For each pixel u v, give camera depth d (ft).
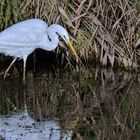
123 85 39.65
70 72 42.96
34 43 41.19
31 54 44.91
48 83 40.04
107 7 43.37
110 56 43.45
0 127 30.50
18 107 34.47
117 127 30.42
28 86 39.24
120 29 43.37
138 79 41.34
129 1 43.32
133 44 44.11
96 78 41.42
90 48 43.70
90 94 37.42
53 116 32.55
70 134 29.25
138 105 34.78
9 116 32.58
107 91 38.11
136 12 43.29
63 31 40.40
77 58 40.37
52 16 42.42
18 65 44.11
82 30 43.29
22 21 41.93
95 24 43.01
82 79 41.19
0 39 40.60
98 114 32.91
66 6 42.55
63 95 37.17
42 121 31.58
